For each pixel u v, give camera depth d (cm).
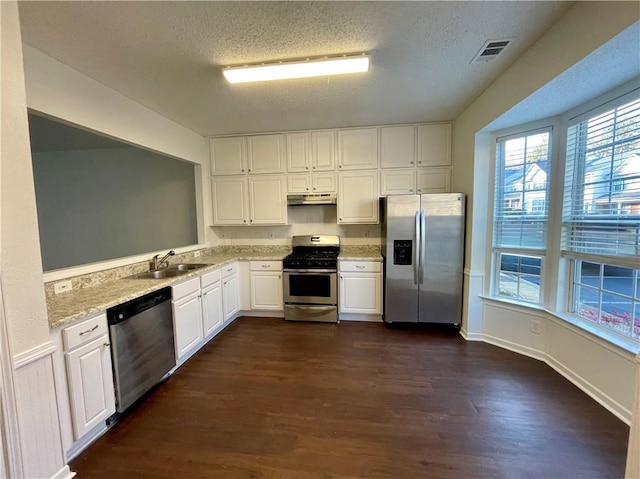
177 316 248
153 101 268
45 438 139
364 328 339
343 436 174
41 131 339
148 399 212
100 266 233
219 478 147
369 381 230
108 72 213
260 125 349
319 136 369
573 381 222
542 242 256
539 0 150
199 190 384
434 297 326
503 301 280
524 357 264
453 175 347
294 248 415
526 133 258
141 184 430
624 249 190
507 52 199
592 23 146
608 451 159
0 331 119
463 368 247
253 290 373
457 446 165
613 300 200
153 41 178
